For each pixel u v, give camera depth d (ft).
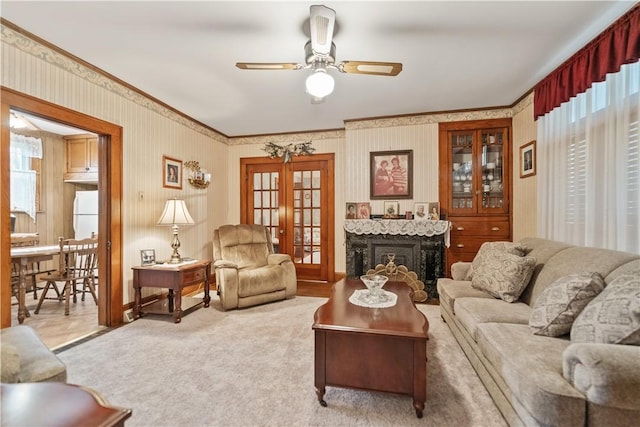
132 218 10.52
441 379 6.39
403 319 5.90
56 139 16.26
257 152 17.24
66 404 2.62
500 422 5.04
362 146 14.16
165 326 9.50
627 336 3.89
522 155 11.67
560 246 7.36
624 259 5.35
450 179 13.19
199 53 8.21
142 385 6.15
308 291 14.12
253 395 5.82
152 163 11.51
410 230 12.75
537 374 3.97
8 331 4.91
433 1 6.18
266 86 10.37
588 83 7.54
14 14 6.50
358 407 5.48
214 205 16.10
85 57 8.41
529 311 6.48
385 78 9.87
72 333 8.93
